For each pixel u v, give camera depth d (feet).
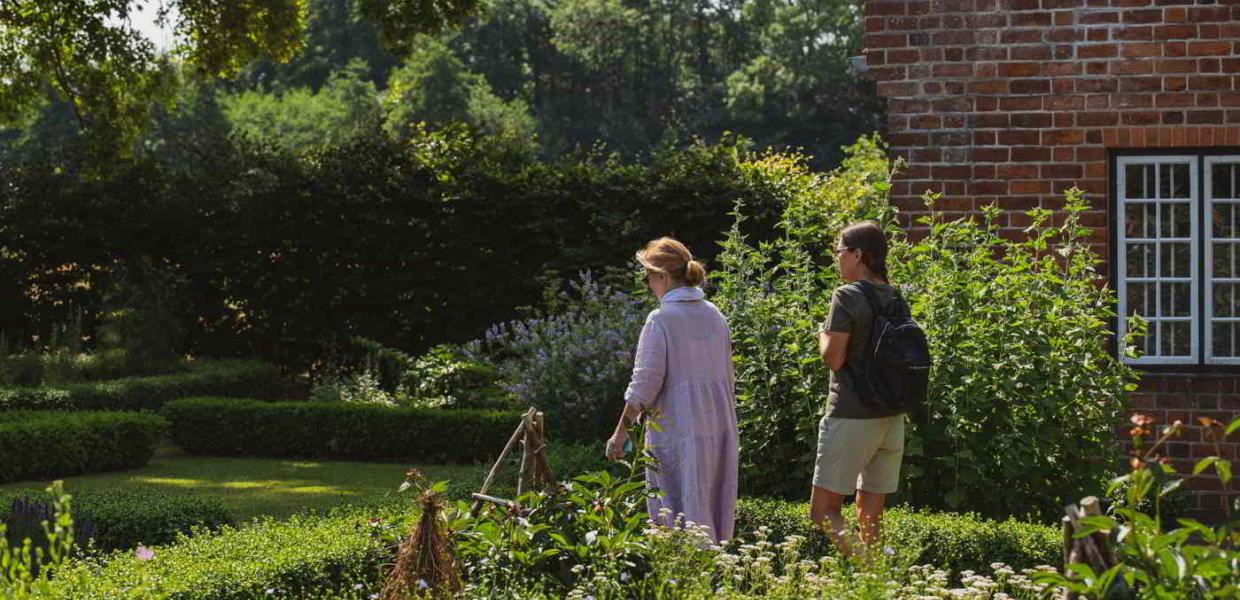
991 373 20.85
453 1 56.59
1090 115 26.40
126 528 21.29
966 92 26.71
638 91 203.62
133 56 54.54
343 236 47.11
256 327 48.78
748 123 171.42
